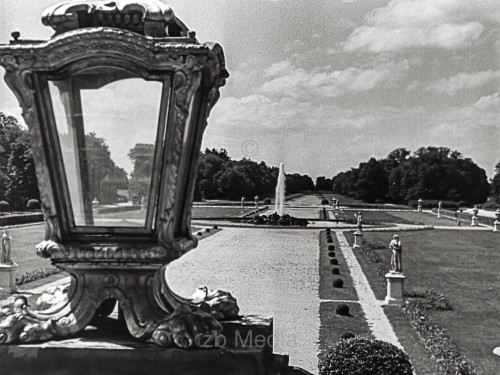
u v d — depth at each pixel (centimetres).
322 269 3234
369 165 11081
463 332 1944
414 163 10750
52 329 416
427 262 3809
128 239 414
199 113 441
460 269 3528
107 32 387
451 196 10512
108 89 409
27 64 402
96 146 413
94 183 416
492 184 10150
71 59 399
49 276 2523
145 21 416
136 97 407
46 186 415
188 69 395
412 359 1611
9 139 4912
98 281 422
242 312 2128
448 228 6303
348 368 1037
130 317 415
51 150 415
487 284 2975
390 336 1870
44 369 402
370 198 11125
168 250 407
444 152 10562
